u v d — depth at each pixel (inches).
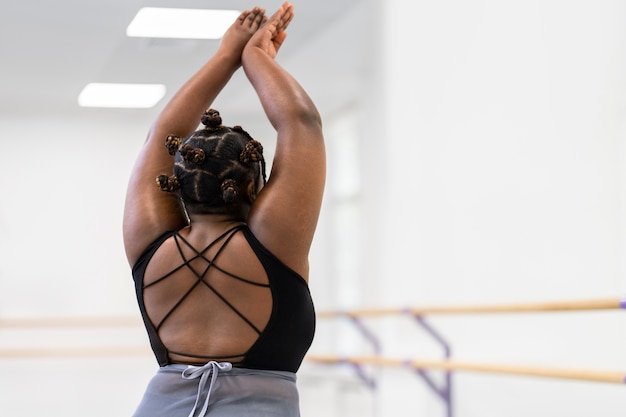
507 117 199.6
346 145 338.3
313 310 50.7
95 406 314.7
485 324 207.2
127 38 250.2
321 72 293.9
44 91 313.9
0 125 336.2
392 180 254.4
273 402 48.1
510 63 198.2
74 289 334.6
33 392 310.2
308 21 244.1
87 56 271.3
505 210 199.8
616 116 170.9
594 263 174.4
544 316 187.3
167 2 218.4
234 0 216.8
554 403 181.5
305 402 293.0
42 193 337.4
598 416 169.5
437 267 224.8
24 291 331.0
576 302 119.6
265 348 48.4
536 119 190.5
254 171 51.4
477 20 209.5
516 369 131.3
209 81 56.0
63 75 293.9
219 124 50.9
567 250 180.9
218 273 49.1
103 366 318.3
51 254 334.6
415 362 165.3
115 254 339.0
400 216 245.4
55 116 340.2
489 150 205.3
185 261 49.8
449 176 221.3
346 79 300.2
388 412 245.8
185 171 50.0
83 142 341.4
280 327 48.6
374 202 279.4
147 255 51.6
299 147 49.9
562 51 183.5
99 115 342.6
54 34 249.9
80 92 314.7
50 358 313.7
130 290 338.3
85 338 325.7
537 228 189.5
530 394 188.7
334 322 332.5
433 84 229.5
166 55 266.7
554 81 185.6
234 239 49.4
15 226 333.7
